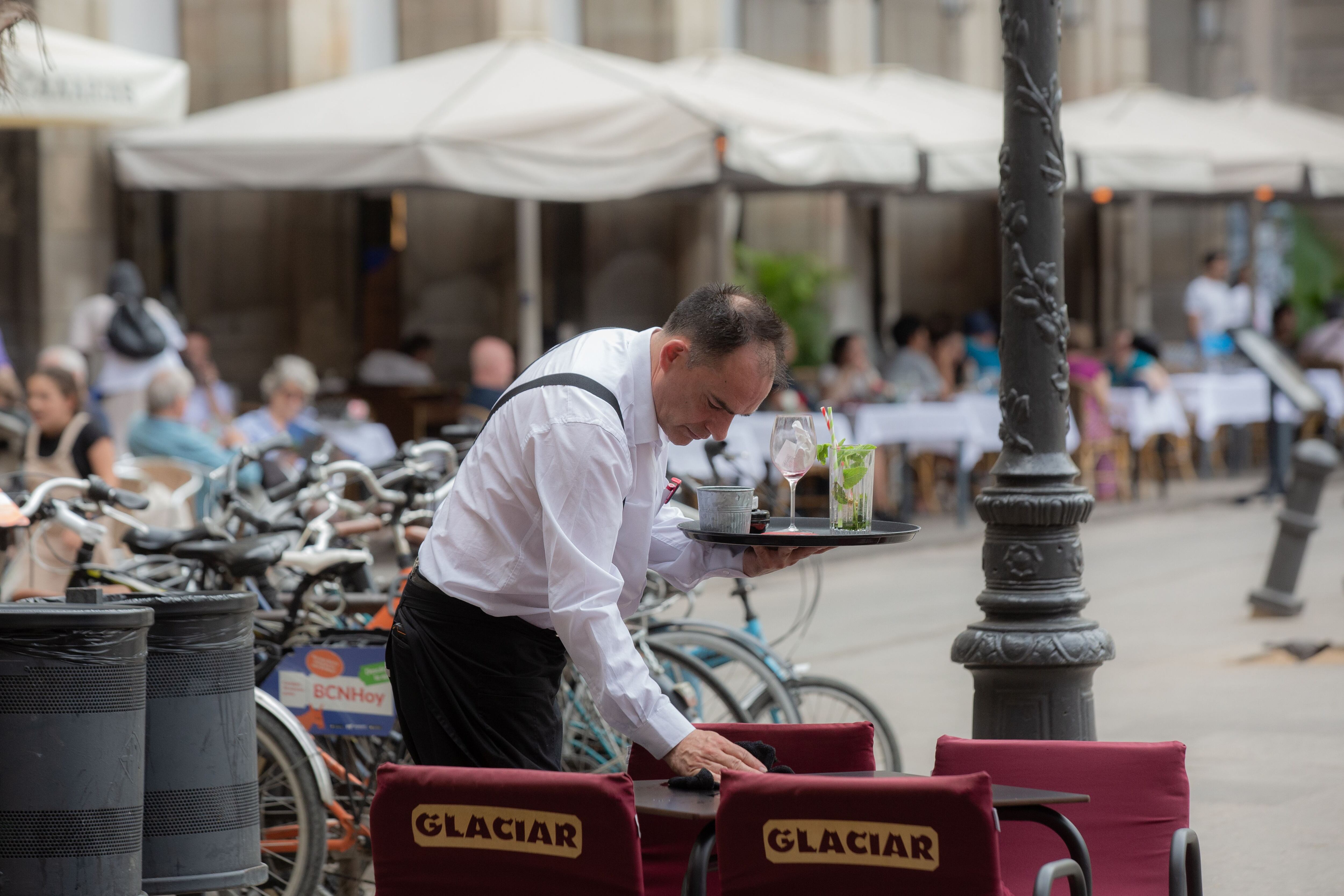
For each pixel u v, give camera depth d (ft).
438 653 11.82
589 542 11.03
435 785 10.14
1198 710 25.49
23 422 33.04
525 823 9.93
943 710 25.61
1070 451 54.39
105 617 12.60
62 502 18.12
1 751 12.49
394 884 10.31
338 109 40.34
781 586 39.11
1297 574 34.32
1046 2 15.75
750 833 9.66
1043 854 11.53
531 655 11.86
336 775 17.13
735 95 47.11
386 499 19.33
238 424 34.50
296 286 52.24
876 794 9.37
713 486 12.32
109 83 35.22
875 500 47.44
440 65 43.09
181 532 17.84
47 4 45.44
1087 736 15.90
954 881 9.22
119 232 50.11
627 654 10.97
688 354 11.16
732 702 18.65
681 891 11.54
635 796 10.61
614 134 38.99
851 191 54.44
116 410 38.11
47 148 46.19
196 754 13.75
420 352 50.47
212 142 38.68
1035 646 15.69
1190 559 43.14
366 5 54.29
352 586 19.61
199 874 13.74
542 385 11.32
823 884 9.52
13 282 46.47
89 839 12.53
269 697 16.35
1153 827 11.38
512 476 11.37
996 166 49.73
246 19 50.72
